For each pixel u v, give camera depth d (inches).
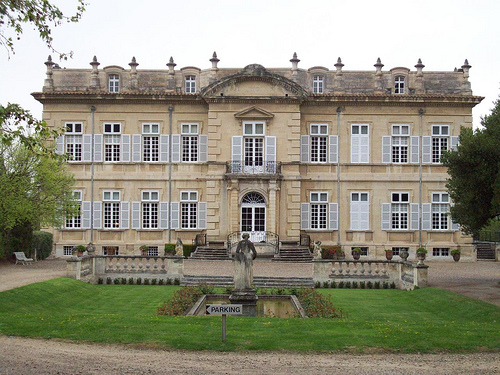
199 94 1638.8
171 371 486.3
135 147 1663.4
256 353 546.3
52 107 1659.7
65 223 1648.6
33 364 497.7
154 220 1665.8
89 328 623.2
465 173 1082.7
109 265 1221.1
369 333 622.8
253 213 1601.9
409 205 1668.3
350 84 1700.3
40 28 608.4
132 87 1678.2
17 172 1332.4
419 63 1695.4
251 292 802.8
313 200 1663.4
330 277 1194.0
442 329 652.1
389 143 1669.5
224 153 1627.7
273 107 1632.6
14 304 839.1
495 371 501.0
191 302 892.6
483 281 1184.2
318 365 511.2
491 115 1088.8
